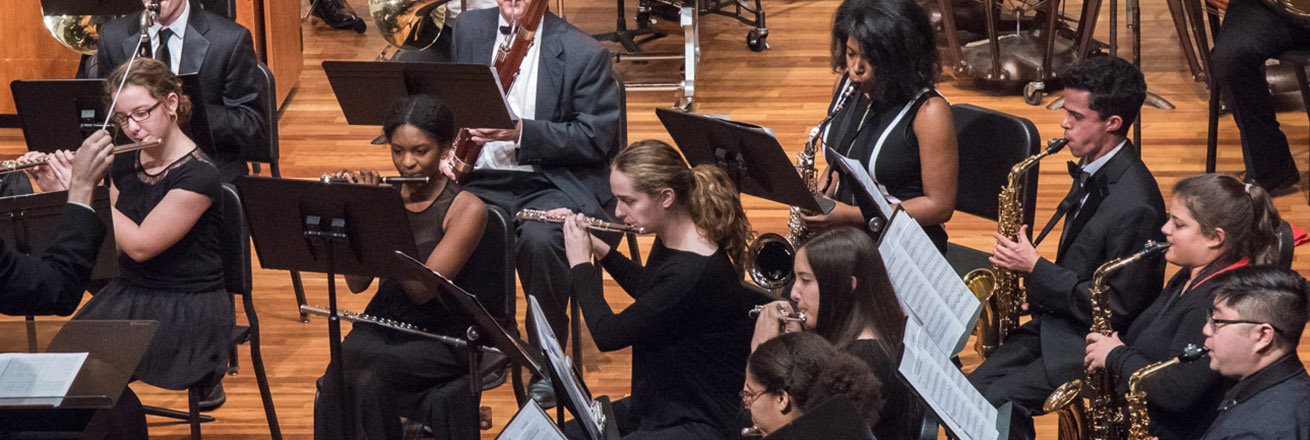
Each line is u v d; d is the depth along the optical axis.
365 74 11.87
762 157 10.48
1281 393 8.13
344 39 24.64
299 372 13.44
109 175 12.05
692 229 9.42
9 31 19.34
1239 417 8.20
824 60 22.78
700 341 9.37
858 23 11.12
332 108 21.00
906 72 11.16
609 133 13.34
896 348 8.45
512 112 12.63
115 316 11.15
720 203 9.36
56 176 10.67
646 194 9.27
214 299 11.40
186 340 11.15
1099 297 10.14
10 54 19.47
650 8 24.73
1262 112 16.66
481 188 13.53
